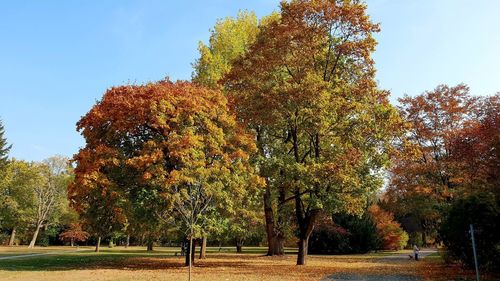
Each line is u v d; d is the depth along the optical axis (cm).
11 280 1605
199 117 2233
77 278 1677
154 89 2280
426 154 3388
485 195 1862
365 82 2389
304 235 2517
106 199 2144
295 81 2386
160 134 2252
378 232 4628
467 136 2502
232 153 2294
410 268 2248
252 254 3991
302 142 2681
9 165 6225
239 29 3400
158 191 2055
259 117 2423
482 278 1689
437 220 3516
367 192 2308
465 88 3284
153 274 1859
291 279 1680
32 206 6197
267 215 3531
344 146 2372
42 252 4281
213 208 2062
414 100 3391
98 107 2341
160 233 2611
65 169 6378
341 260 3052
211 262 2711
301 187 2281
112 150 2216
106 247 6406
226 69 3177
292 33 2405
